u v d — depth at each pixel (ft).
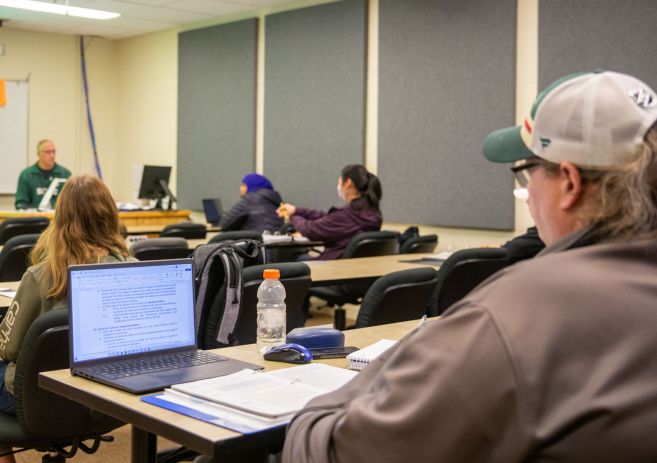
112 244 7.61
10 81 28.09
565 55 17.11
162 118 28.53
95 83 30.04
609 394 2.84
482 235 19.17
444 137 19.45
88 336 5.64
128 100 29.99
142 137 29.45
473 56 18.76
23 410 6.92
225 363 5.76
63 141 29.43
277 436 4.21
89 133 30.04
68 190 7.49
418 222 20.16
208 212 24.36
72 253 7.34
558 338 2.90
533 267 3.08
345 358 6.18
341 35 21.76
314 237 17.06
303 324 11.91
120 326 5.83
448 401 2.96
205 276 7.98
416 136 20.08
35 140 28.73
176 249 13.14
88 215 7.47
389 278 9.24
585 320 2.92
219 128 25.84
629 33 16.05
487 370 2.90
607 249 3.08
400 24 20.33
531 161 3.51
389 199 20.81
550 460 2.89
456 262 11.12
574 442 2.86
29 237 13.04
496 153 3.94
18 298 7.36
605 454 2.85
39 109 28.78
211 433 4.12
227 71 25.40
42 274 7.32
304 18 22.81
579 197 3.28
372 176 17.33
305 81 22.86
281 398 4.60
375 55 21.20
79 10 22.79
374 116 21.29
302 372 5.37
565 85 3.33
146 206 25.55
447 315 3.19
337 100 21.95
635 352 2.89
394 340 6.79
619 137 3.14
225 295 7.91
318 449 3.42
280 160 23.77
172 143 28.14
